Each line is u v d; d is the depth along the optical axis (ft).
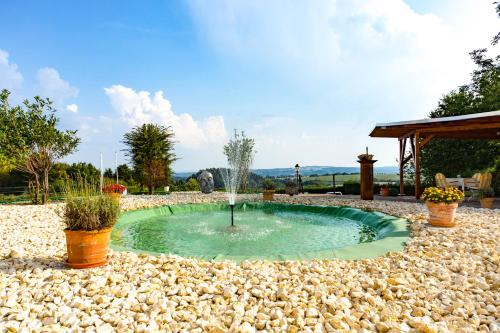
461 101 44.29
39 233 16.98
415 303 7.73
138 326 6.73
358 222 23.25
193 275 9.95
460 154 40.83
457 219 18.52
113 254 12.43
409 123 29.45
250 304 7.84
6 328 6.62
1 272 10.11
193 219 25.99
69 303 7.92
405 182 46.78
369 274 9.89
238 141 50.83
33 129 31.12
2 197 37.91
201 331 6.64
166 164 55.67
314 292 8.38
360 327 6.75
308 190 47.55
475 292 8.41
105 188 29.99
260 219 25.29
